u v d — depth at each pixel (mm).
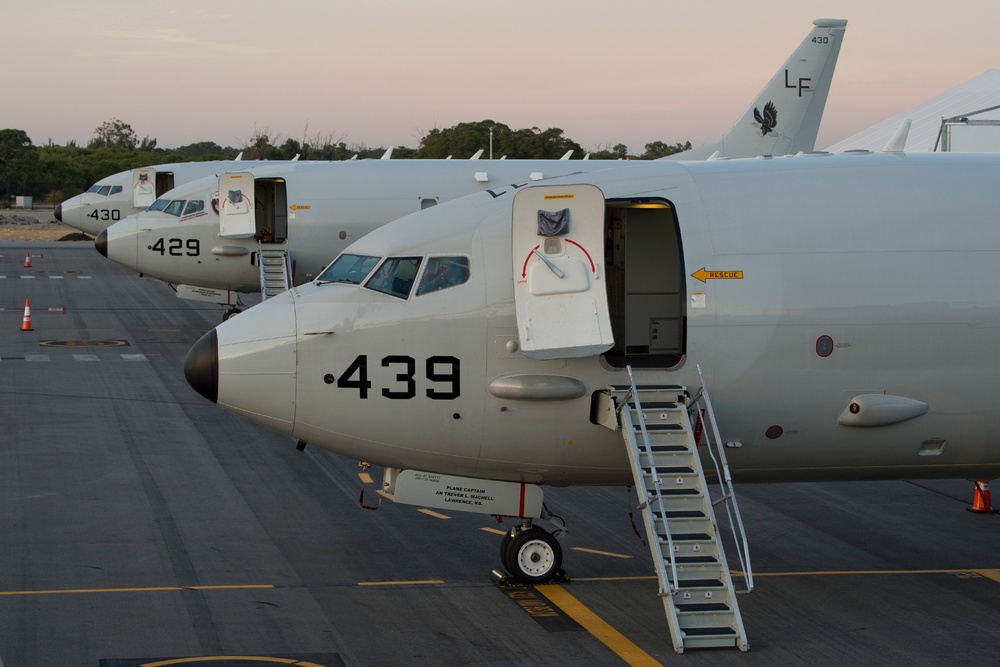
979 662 15492
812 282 17266
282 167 45656
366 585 18219
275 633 15984
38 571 18484
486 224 17531
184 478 25047
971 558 20500
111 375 37750
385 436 17234
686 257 17188
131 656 14992
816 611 17531
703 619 15711
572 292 16422
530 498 18250
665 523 15680
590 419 17109
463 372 16922
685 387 17109
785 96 51688
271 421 17391
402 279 17266
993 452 18344
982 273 17641
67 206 79500
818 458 18094
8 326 49594
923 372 17562
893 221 17781
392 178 45125
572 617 16891
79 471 25328
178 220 46812
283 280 43688
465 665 14984
